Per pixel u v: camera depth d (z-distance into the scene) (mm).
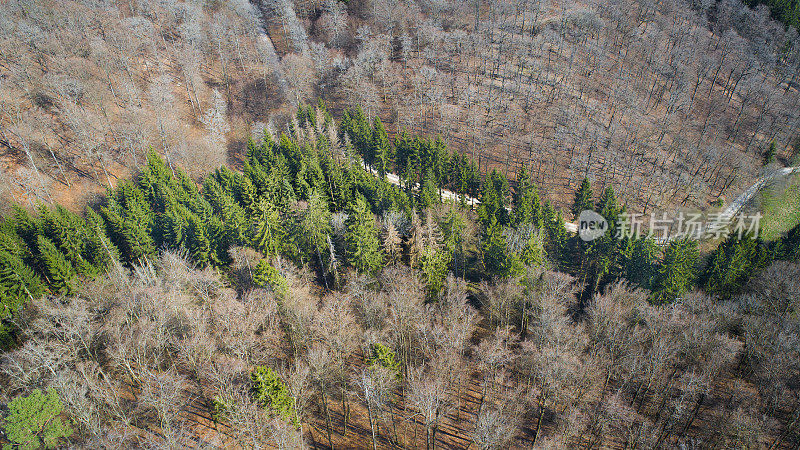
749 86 129250
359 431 50188
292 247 70812
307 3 161625
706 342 50156
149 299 50781
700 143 116125
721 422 44625
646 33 151875
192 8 138625
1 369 45156
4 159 89812
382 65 131125
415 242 65625
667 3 163125
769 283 65812
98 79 108625
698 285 74812
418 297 57344
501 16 157750
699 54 140625
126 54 118000
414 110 125000
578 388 46156
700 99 130625
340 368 47375
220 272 66312
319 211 70750
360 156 109562
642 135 117750
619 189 104500
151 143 100250
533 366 47781
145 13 140000
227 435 45219
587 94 130625
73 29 115188
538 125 121312
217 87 129125
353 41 151500
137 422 45156
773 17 161125
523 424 49844
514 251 68625
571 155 113625
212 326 50188
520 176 95062
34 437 37219
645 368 49688
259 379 40031
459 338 48312
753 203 101312
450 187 106312
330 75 138750
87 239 69688
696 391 45812
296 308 49719
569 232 92688
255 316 47875
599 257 78000
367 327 54062
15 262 58188
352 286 57344
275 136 112500
